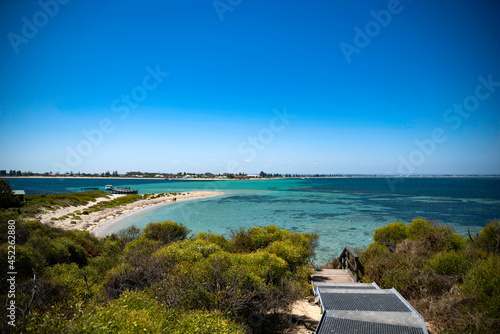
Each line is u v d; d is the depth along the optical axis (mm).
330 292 6535
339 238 24859
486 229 10641
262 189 115250
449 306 5602
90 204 52781
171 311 4895
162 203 60688
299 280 8461
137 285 6828
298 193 89312
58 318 4086
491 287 5406
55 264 10266
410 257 9438
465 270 7230
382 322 4738
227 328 4262
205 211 46188
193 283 5918
